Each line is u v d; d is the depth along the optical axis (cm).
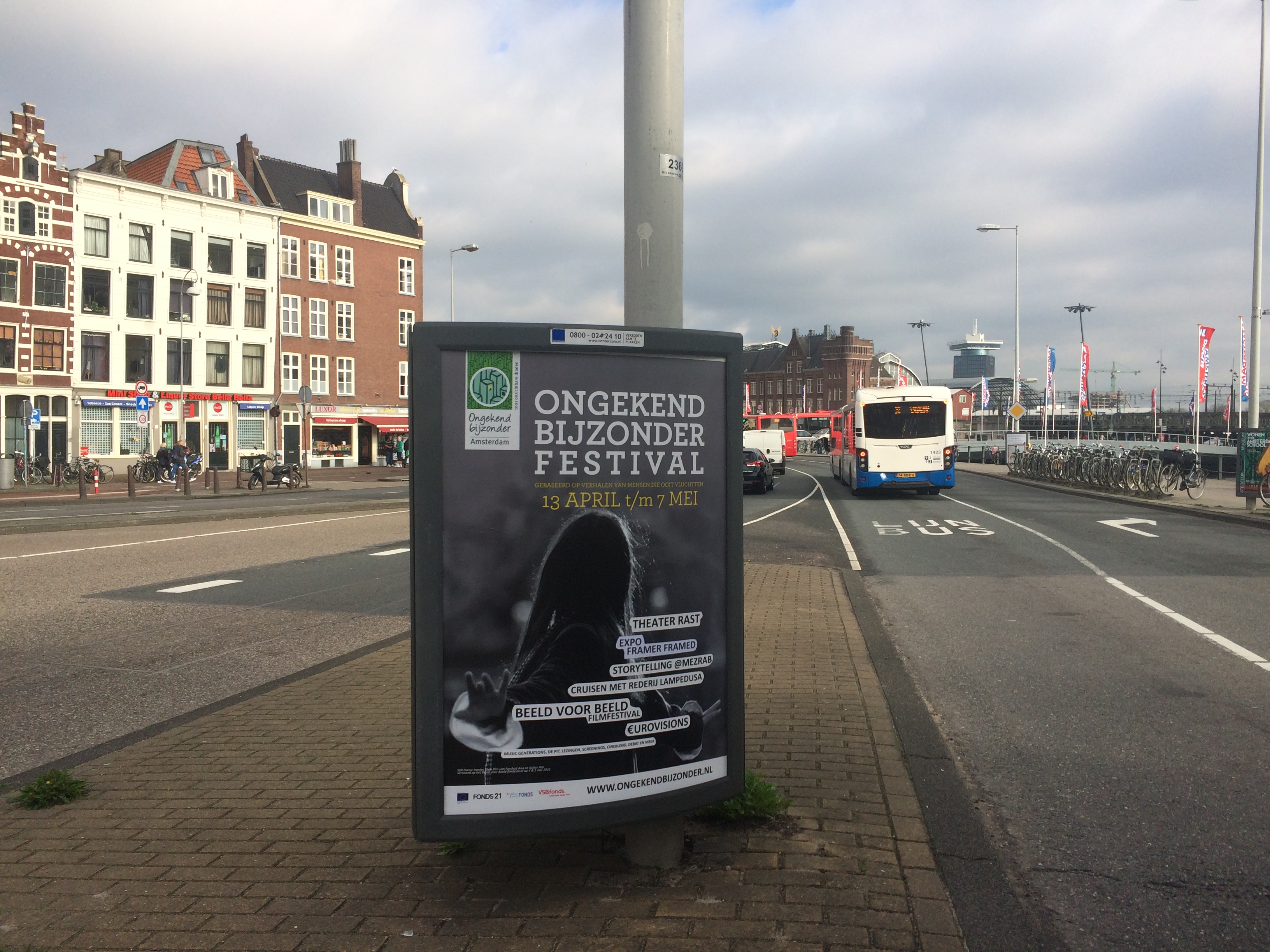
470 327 312
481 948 286
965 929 312
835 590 1030
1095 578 1159
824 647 734
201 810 407
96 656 776
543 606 321
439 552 311
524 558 319
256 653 789
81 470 2942
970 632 837
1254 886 352
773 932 293
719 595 345
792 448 9188
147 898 324
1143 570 1224
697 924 298
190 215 4741
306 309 5362
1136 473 2647
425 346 309
